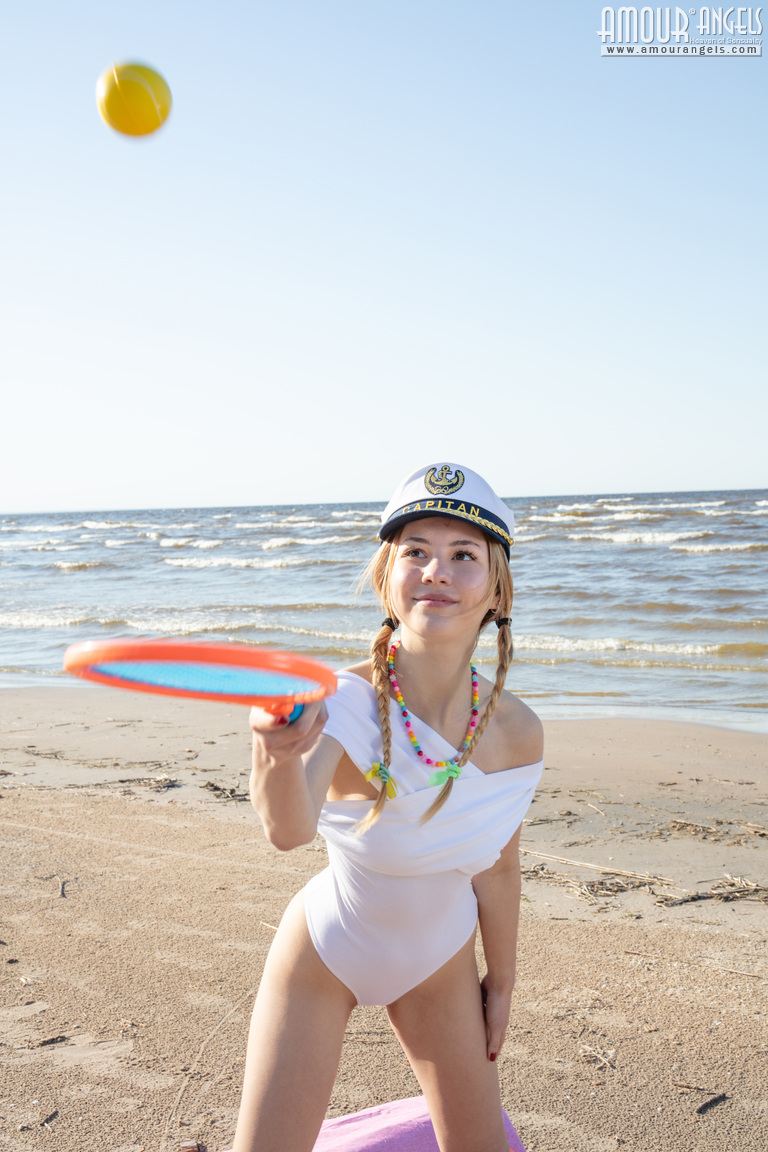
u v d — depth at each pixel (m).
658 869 5.13
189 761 7.68
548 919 4.40
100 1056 3.10
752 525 38.97
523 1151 2.47
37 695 11.21
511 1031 3.34
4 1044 3.18
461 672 2.07
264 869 4.92
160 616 19.41
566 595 20.55
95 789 6.69
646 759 7.84
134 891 4.59
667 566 25.30
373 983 1.97
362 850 1.91
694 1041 3.26
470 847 1.97
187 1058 3.09
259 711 1.35
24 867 4.93
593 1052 3.20
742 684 11.72
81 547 50.88
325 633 16.27
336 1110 2.83
